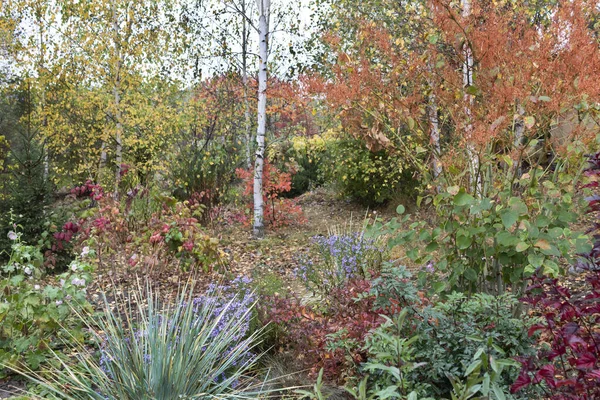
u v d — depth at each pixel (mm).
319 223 10672
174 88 12586
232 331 3445
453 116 3650
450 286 3527
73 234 7016
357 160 10891
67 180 13953
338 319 3717
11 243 6961
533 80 3443
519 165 3438
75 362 3760
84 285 4309
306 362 3451
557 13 3438
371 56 6223
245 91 12500
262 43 9688
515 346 2520
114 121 11922
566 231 2893
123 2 11461
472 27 3598
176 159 11680
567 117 3502
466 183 3623
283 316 3924
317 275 5230
